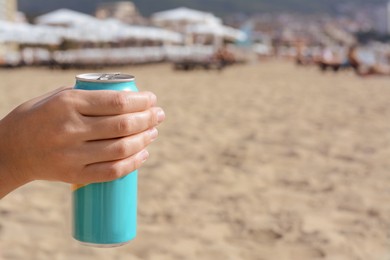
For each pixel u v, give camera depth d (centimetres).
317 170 293
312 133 404
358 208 228
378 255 180
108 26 1394
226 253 181
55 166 59
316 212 224
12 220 207
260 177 278
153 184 259
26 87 739
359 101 625
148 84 848
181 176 276
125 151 60
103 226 64
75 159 59
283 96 683
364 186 261
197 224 209
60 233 196
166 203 233
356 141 372
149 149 339
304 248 186
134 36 1448
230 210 226
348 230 203
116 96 59
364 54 1218
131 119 60
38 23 1429
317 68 1545
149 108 62
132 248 183
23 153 60
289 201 239
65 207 227
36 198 237
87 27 1362
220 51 1347
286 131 412
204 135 392
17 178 61
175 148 344
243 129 423
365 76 1109
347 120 471
